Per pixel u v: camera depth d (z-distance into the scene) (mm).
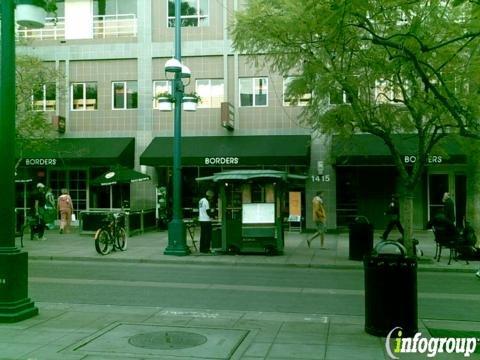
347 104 15391
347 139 17312
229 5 26172
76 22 27922
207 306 9578
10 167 7969
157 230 25750
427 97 12344
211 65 26328
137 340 6801
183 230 17469
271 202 17516
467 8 12500
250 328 7570
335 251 18484
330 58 13859
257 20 14641
